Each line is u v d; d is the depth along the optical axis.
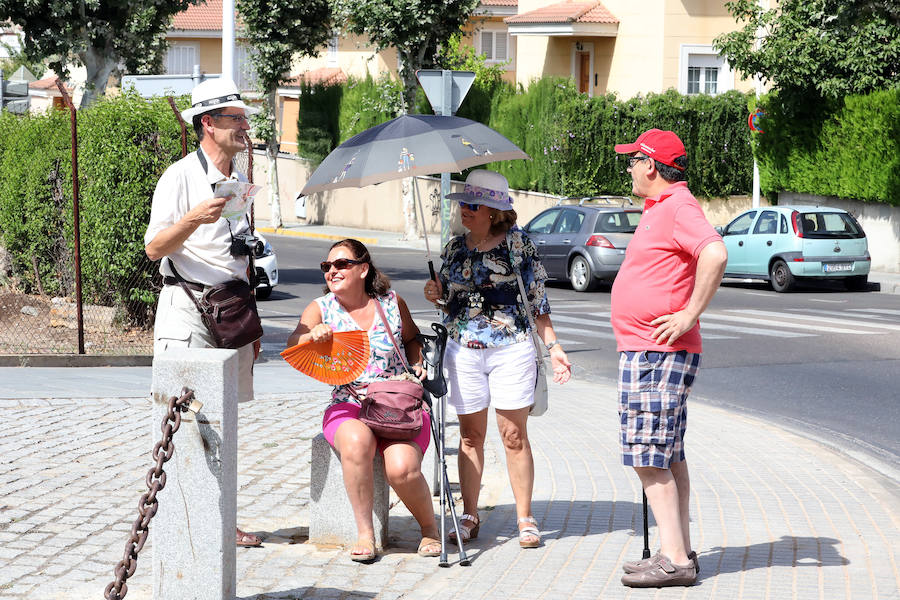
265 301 19.98
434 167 5.89
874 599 5.19
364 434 5.76
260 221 43.62
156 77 14.44
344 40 48.84
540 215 24.12
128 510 6.50
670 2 35.25
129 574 4.38
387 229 39.03
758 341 15.05
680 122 32.00
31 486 6.99
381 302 6.04
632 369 5.35
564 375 6.19
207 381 4.62
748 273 23.28
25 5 26.44
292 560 5.75
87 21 27.38
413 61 33.97
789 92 26.73
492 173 6.02
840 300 20.83
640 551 5.98
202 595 4.71
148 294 13.60
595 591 5.32
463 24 33.84
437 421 7.02
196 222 5.12
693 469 7.98
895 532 6.36
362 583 5.41
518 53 39.41
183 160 5.55
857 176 25.75
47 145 14.52
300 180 42.62
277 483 7.28
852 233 22.70
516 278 6.11
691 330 5.36
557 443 8.83
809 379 12.32
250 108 5.65
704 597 5.23
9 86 16.80
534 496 7.17
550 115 32.16
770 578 5.51
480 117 35.19
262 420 9.36
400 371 6.04
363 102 38.66
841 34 25.61
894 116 24.70
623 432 5.40
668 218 5.28
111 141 13.33
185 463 4.66
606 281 22.33
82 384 10.68
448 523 6.49
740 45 26.55
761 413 10.64
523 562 5.79
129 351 12.62
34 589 5.19
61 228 14.64
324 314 5.99
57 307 14.63
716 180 32.41
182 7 29.08
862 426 10.03
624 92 36.22
